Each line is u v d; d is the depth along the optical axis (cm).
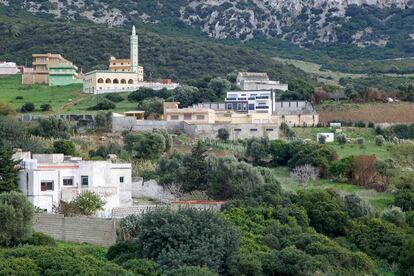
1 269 19850
